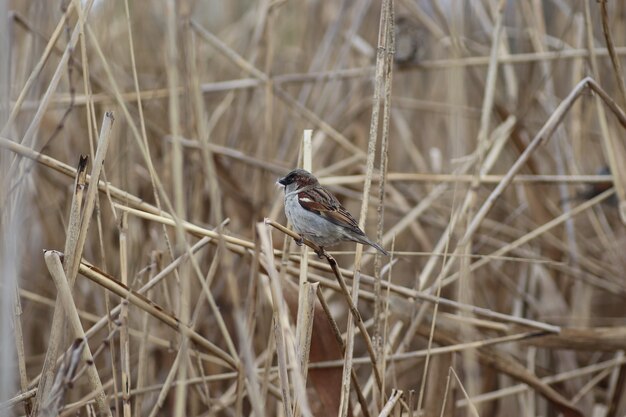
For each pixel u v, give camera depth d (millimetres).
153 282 7480
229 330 11453
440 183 13117
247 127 14250
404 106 14219
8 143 6637
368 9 15602
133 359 10586
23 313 11656
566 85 14453
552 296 12391
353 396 9617
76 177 6797
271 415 10070
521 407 11234
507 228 12859
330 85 13852
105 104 12328
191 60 6223
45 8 12008
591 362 12797
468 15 15141
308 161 8508
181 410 6145
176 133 6031
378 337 7938
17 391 10258
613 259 12836
